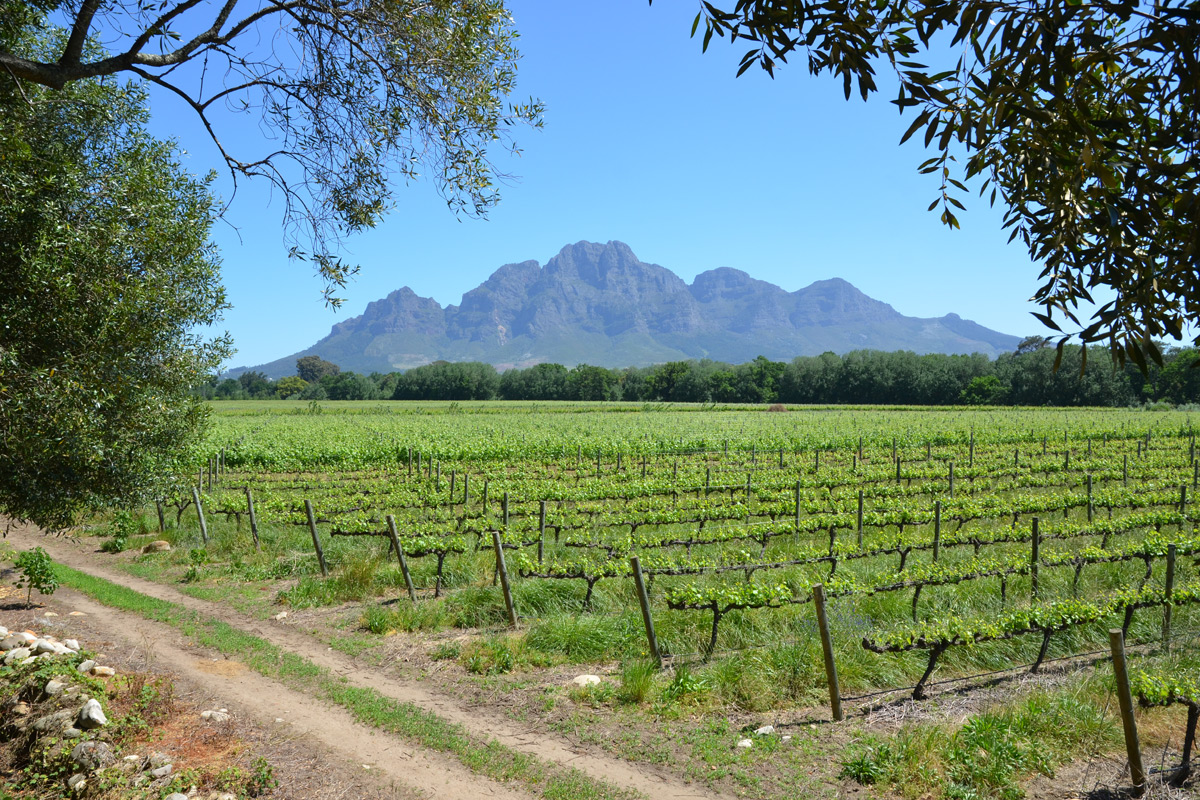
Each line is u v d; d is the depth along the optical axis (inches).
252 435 1496.1
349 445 1294.3
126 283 342.3
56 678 259.3
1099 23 98.6
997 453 1288.1
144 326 350.6
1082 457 1133.1
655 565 409.1
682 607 319.3
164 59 249.8
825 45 122.1
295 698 285.4
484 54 315.9
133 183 353.7
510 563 486.3
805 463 1184.2
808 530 529.3
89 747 221.0
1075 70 100.3
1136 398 3280.0
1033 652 310.8
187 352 417.1
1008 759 211.5
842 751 230.2
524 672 312.7
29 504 302.4
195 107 277.1
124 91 374.6
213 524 648.4
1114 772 213.8
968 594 382.6
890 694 276.4
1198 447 1315.2
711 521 634.8
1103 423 1866.4
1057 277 115.4
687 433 1672.0
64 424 279.3
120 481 350.9
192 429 444.8
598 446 1342.3
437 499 748.6
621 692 280.4
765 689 274.4
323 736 251.0
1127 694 203.0
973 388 3949.3
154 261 368.2
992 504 613.9
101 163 364.2
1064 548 484.4
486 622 381.4
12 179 300.4
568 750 239.9
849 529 600.4
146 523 644.1
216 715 262.5
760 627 343.6
